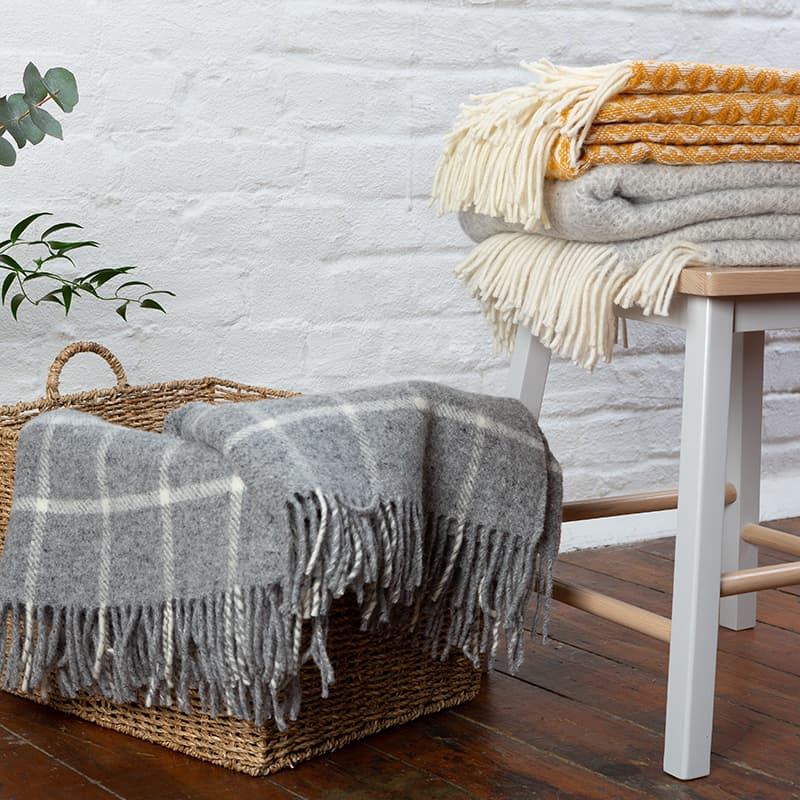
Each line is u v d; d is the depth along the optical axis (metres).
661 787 1.09
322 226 1.64
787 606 1.61
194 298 1.58
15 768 1.12
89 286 1.40
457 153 1.21
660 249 1.10
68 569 1.12
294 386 1.66
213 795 1.07
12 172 1.47
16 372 1.50
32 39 1.46
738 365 1.44
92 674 1.14
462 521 1.12
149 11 1.51
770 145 1.12
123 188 1.52
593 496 1.87
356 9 1.62
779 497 2.03
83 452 1.11
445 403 1.12
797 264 1.14
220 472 1.02
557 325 1.15
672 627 1.12
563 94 1.09
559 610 1.57
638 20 1.81
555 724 1.22
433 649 1.17
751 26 1.89
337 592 0.99
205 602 1.04
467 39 1.69
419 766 1.13
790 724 1.23
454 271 1.27
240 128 1.58
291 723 1.11
